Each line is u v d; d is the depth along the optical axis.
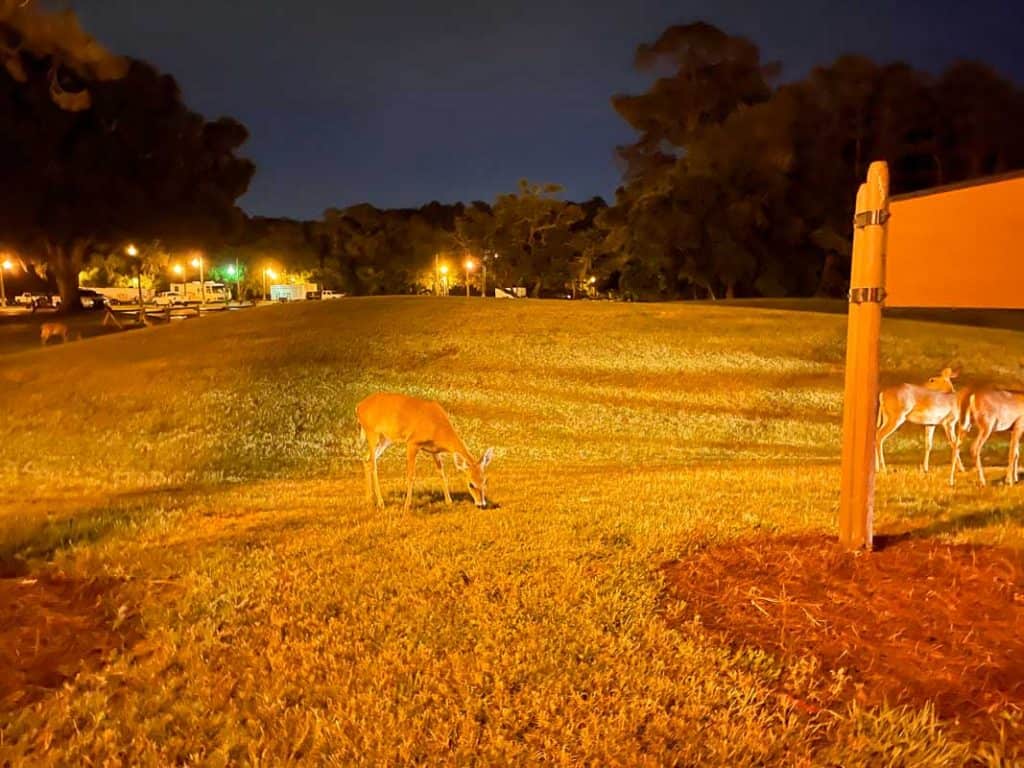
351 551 7.70
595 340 31.08
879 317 6.35
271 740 4.50
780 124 61.12
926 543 6.79
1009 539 6.89
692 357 29.16
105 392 24.95
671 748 4.25
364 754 4.31
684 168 65.94
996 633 5.07
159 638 5.85
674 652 5.18
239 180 67.31
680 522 8.00
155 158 58.97
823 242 62.09
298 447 19.89
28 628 6.14
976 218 5.75
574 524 8.36
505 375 26.88
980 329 35.09
